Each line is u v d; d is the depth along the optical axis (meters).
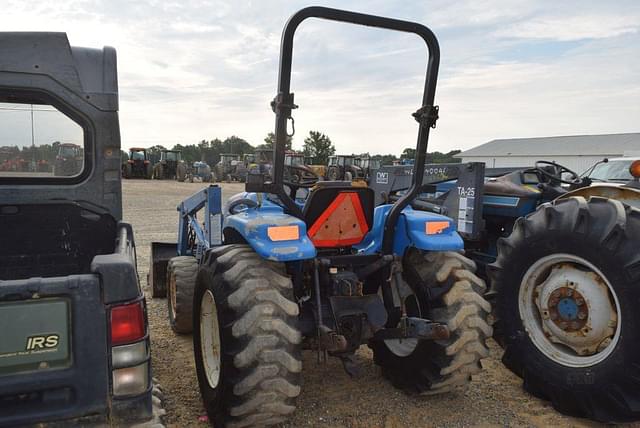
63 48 2.80
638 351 2.95
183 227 5.61
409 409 3.40
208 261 3.18
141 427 1.98
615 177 7.54
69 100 2.84
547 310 3.50
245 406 2.71
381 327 3.19
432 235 3.37
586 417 3.27
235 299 2.76
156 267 5.94
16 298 1.84
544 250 3.47
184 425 3.15
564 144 55.62
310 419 3.24
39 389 1.87
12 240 2.92
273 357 2.68
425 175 5.51
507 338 3.72
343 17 2.98
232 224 3.30
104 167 2.98
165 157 36.44
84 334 1.92
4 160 2.85
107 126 2.94
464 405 3.48
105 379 1.95
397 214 3.43
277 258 2.78
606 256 3.09
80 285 1.92
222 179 35.59
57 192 2.92
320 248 3.49
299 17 2.87
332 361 4.21
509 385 3.84
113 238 3.07
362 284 3.55
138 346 2.01
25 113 2.84
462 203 5.13
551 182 5.39
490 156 59.53
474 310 3.24
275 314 2.74
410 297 3.60
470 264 3.48
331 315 3.12
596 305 3.23
